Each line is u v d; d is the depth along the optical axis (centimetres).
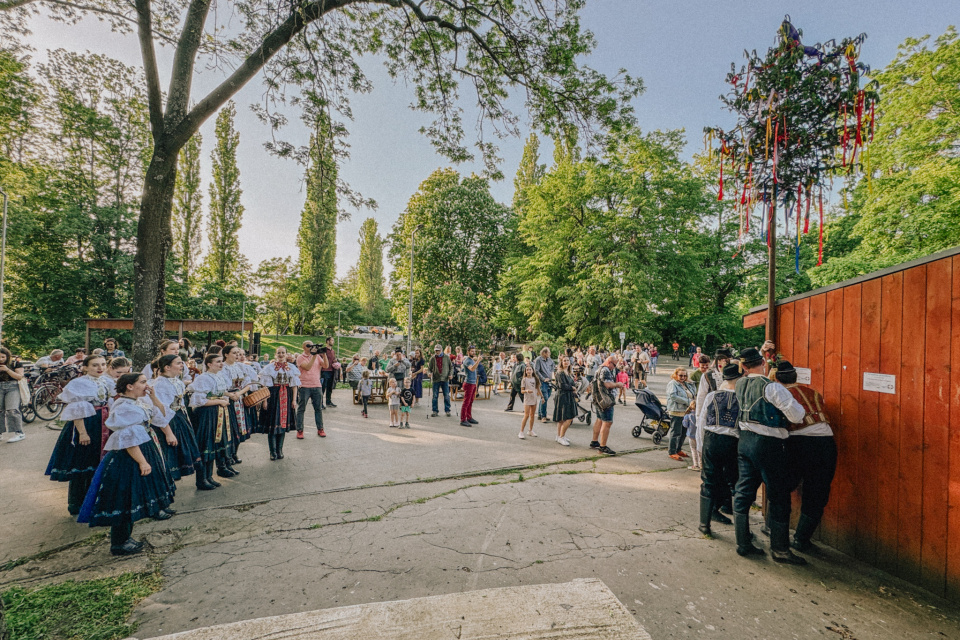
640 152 2555
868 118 334
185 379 559
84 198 2505
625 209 2603
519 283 3111
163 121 579
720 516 438
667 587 307
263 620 186
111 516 351
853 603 290
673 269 2620
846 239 2523
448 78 746
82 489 438
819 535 384
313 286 5184
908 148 1412
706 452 399
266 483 540
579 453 704
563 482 551
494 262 3294
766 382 356
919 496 310
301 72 644
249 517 437
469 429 886
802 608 284
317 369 791
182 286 2994
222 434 545
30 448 702
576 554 357
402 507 463
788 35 364
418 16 656
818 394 363
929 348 306
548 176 2925
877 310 341
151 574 327
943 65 1327
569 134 727
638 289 2445
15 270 2378
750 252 3031
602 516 440
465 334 2061
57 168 2427
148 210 572
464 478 567
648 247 2564
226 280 3991
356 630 180
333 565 338
